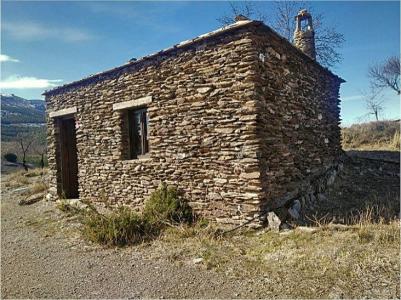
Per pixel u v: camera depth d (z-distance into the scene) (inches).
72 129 423.8
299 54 291.4
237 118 224.2
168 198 255.4
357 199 299.7
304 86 306.3
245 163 219.8
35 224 300.0
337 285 133.7
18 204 412.5
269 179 228.5
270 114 234.5
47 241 243.6
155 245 207.9
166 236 220.7
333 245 169.6
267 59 233.9
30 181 610.5
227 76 229.1
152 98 281.3
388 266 140.3
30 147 1249.4
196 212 251.4
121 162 315.3
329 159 372.2
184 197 260.4
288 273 150.0
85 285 162.7
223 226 229.5
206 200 244.7
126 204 311.4
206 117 242.7
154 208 251.3
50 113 408.8
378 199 287.6
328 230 195.6
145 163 290.8
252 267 161.6
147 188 290.2
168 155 270.7
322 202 293.7
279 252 172.7
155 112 279.4
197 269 167.8
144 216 244.4
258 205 214.4
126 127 320.5
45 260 203.6
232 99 226.7
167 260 183.3
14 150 1235.2
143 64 289.1
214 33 231.1
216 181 237.8
